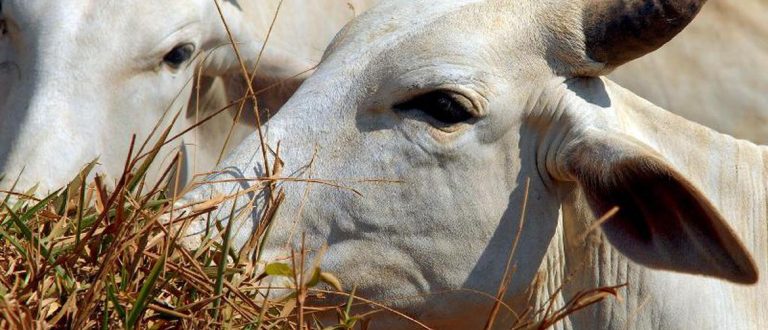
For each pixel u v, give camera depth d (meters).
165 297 14.08
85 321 13.14
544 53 16.36
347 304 15.55
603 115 16.36
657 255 15.71
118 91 22.47
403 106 16.03
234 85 25.44
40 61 21.97
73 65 22.03
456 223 16.20
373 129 16.11
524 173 16.41
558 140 16.27
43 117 21.50
